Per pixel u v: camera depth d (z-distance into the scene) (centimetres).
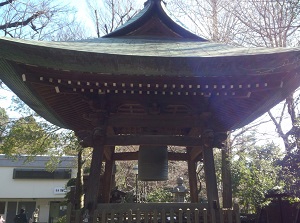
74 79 571
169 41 809
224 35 1580
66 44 613
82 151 1448
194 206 591
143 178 701
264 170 1151
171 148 1753
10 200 2716
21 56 500
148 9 857
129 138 641
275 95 632
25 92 633
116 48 641
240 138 1580
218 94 622
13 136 1540
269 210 1061
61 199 2727
